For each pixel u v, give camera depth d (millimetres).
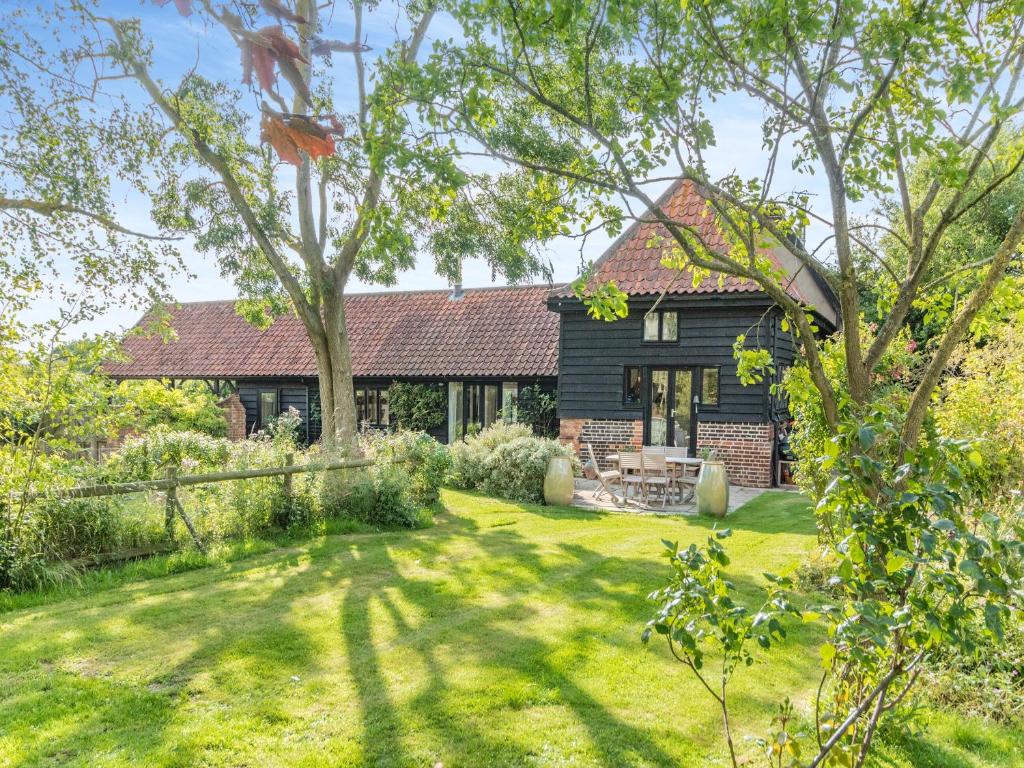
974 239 20297
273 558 9156
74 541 8258
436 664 5617
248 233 13805
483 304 24078
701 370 16828
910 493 2912
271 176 13617
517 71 4914
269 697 4992
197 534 9375
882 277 6883
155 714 4707
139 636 6137
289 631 6301
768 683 5352
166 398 9891
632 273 17219
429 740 4426
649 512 13289
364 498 11500
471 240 13117
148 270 13961
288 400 24609
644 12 4305
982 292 4559
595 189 5465
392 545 9938
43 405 8203
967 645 2844
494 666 5578
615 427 17594
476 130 4402
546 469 14422
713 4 4098
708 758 4242
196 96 11008
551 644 6078
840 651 3525
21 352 8141
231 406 23922
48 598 7223
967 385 9945
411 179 4285
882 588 3074
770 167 4863
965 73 4043
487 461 15195
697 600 3316
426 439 13828
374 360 22953
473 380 21406
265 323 15875
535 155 6629
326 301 13961
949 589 2791
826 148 4746
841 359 6688
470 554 9430
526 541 10336
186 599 7266
